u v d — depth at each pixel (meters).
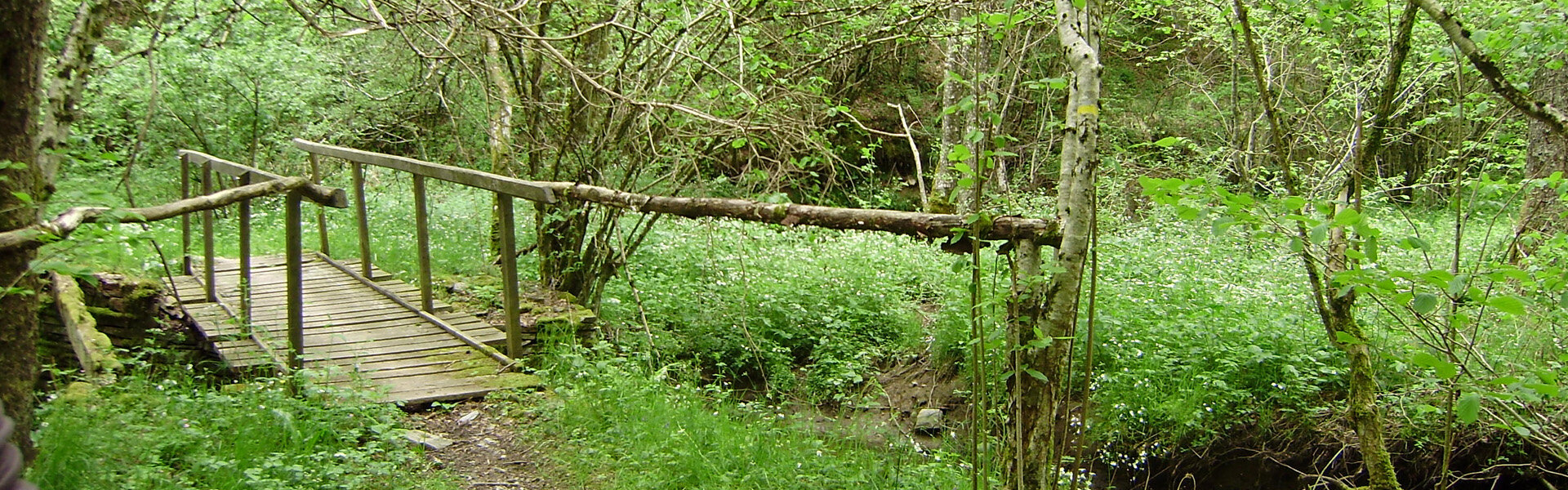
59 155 4.41
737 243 10.51
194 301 7.56
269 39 11.26
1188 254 9.88
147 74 10.74
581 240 8.15
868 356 8.20
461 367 6.33
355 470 4.58
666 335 7.98
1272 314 7.72
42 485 3.84
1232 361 7.09
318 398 5.31
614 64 7.81
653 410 5.63
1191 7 9.94
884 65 13.31
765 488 4.91
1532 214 7.07
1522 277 3.07
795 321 8.73
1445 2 5.24
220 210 11.68
